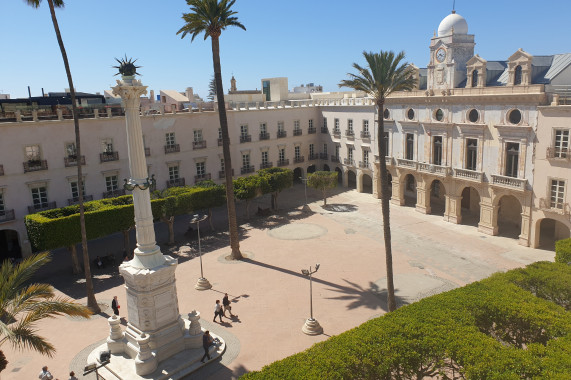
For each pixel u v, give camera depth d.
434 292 28.95
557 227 38.03
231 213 36.03
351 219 47.34
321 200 56.78
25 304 16.20
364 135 56.59
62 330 25.98
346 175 62.34
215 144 55.22
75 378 19.42
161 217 39.66
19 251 41.97
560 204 33.94
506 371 14.73
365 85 25.23
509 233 40.81
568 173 33.03
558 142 33.66
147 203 21.34
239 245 40.12
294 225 46.00
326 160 65.75
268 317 26.28
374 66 24.09
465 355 15.73
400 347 16.52
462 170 42.00
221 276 33.03
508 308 18.64
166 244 41.31
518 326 18.52
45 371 19.78
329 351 16.52
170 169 51.34
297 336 24.00
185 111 53.47
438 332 17.16
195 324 22.94
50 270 36.53
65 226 33.22
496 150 38.78
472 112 41.12
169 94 73.81
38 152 40.59
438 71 45.56
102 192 45.03
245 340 23.78
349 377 15.38
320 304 27.77
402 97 48.56
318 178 51.84
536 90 34.81
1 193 38.47
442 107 43.88
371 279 31.42
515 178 36.97
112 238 45.25
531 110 35.28
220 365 21.62
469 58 44.31
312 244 39.62
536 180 35.53
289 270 33.72
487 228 40.84
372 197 57.00
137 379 20.09
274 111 61.19
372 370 15.81
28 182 39.78
